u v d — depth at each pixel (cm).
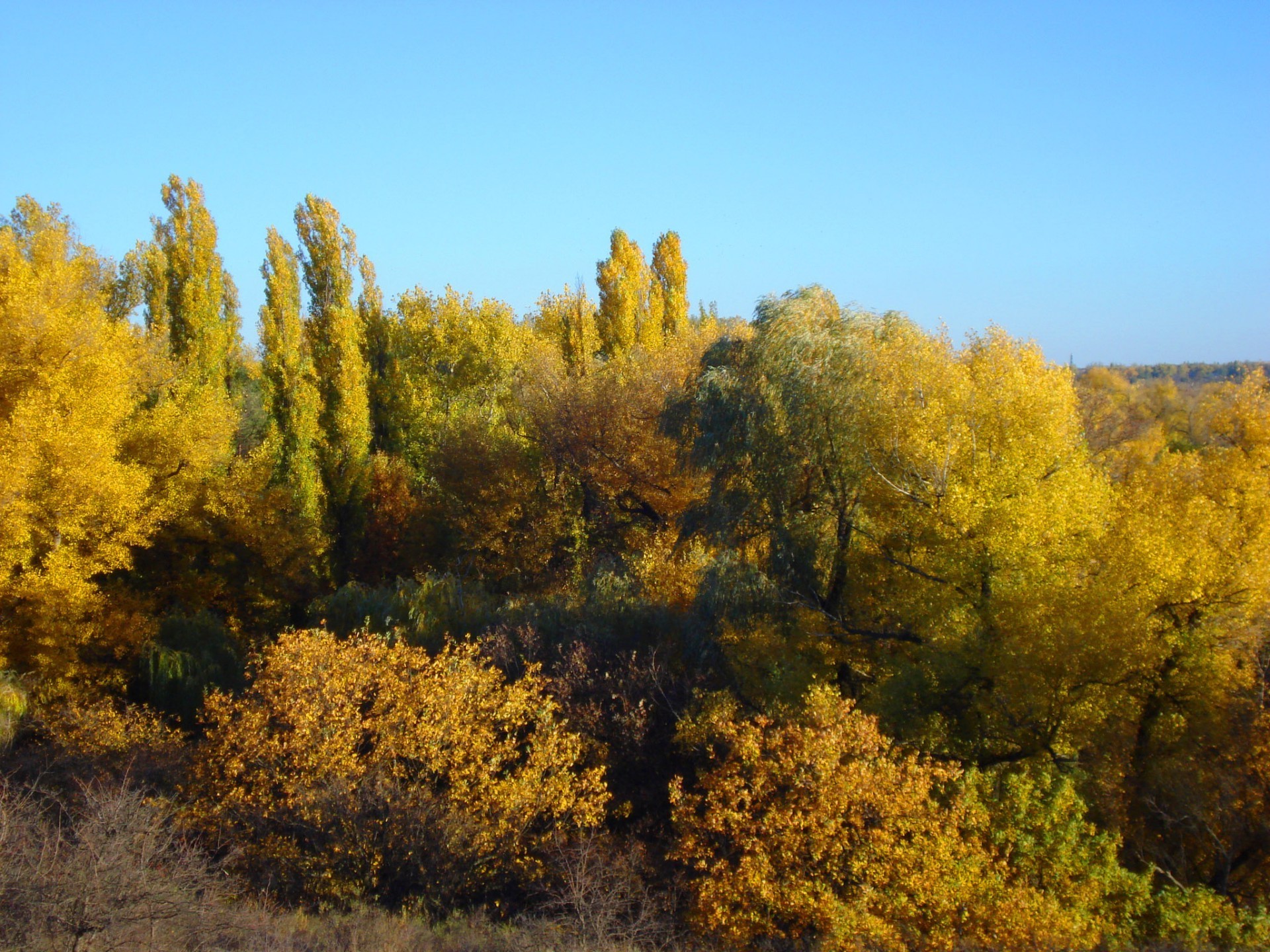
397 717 1256
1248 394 1756
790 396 1911
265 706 1300
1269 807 1238
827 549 1850
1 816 883
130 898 796
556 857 1177
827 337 1948
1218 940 1133
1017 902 1091
